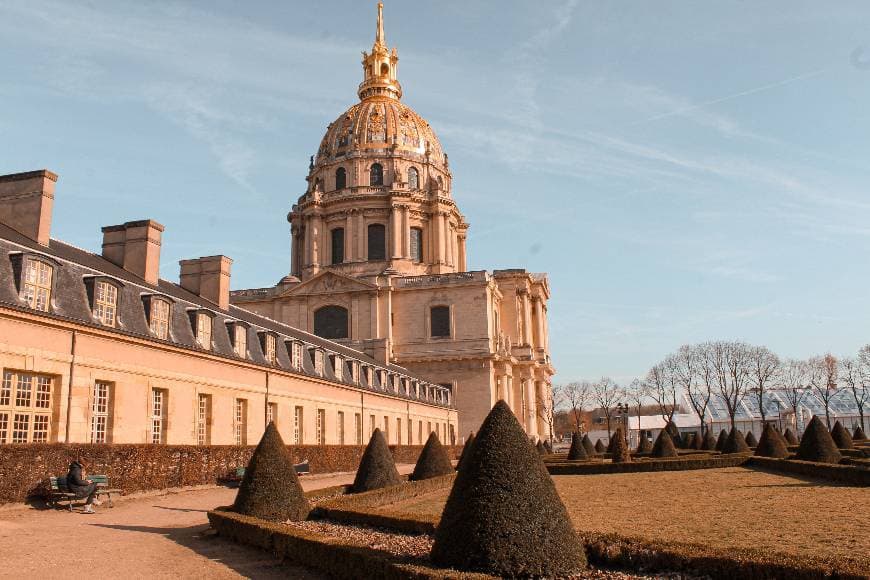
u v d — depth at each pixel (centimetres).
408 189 10256
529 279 11069
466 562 1302
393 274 9425
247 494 2048
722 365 11181
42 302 2578
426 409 7244
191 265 4281
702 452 6569
